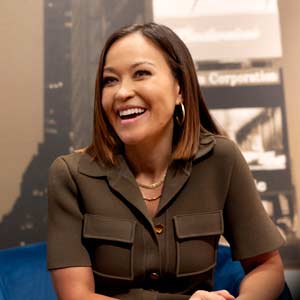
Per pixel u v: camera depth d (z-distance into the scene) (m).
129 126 0.89
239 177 0.97
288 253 1.62
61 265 0.87
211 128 1.06
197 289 0.91
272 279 0.92
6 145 1.60
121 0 1.66
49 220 0.94
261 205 0.99
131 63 0.88
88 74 1.64
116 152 0.96
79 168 0.94
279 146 1.65
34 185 1.60
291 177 1.65
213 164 0.96
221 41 1.67
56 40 1.63
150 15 1.67
